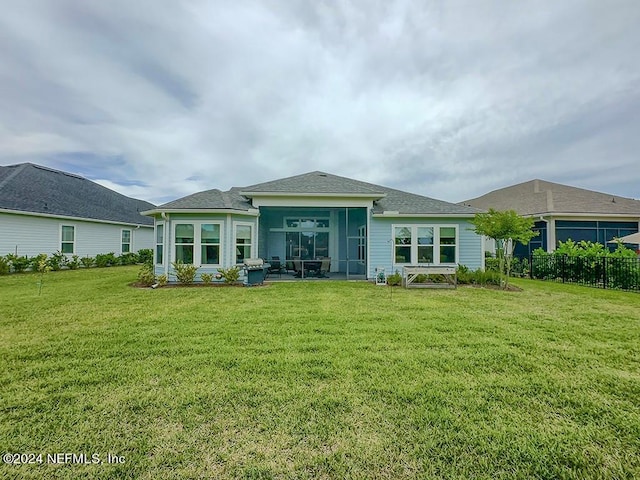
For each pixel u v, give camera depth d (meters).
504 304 8.13
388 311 7.24
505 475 2.22
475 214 12.33
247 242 13.14
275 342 4.96
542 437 2.62
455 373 3.84
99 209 21.64
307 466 2.29
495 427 2.76
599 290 10.78
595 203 18.05
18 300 8.48
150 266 13.28
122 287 11.11
